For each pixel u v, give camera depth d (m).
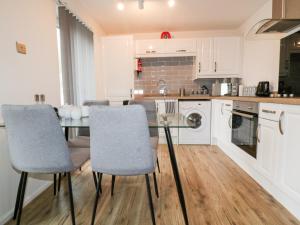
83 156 1.62
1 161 1.50
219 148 3.49
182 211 1.50
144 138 1.23
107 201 1.80
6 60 1.54
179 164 2.69
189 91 4.25
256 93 2.95
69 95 2.58
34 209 1.68
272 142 1.76
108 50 3.88
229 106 2.91
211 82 4.21
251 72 3.51
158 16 3.38
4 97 1.53
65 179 2.27
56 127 1.28
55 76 2.22
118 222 1.50
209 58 3.89
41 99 1.97
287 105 1.54
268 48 2.99
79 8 2.87
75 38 2.78
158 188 2.03
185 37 4.23
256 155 2.07
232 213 1.58
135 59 4.09
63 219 1.54
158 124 1.44
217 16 3.43
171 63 4.24
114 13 3.23
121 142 1.24
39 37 1.94
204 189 1.98
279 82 2.66
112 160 1.28
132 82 3.89
